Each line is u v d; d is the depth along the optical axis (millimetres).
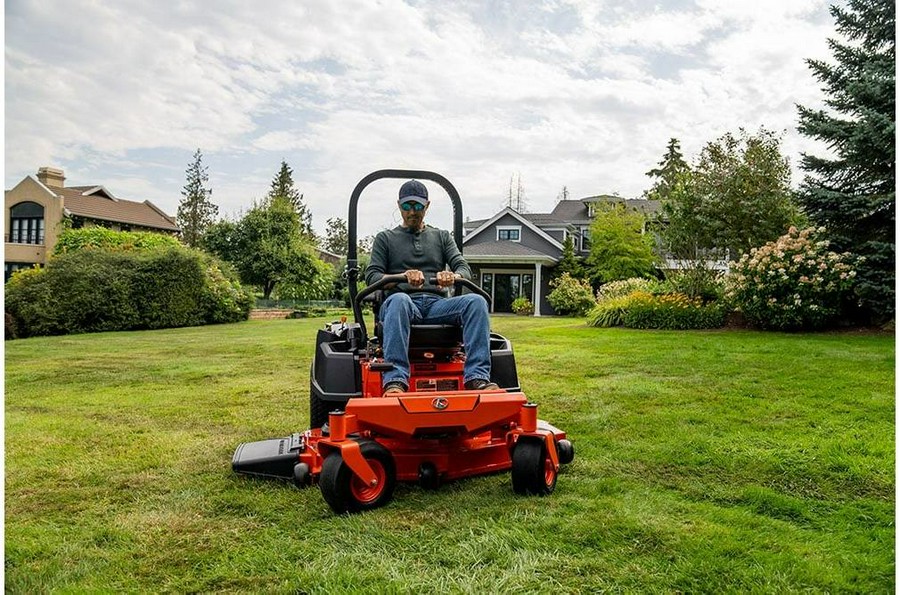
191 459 4375
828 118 13484
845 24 14164
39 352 11234
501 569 2684
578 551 2844
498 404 3410
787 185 14883
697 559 2742
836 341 10500
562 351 10086
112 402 6484
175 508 3445
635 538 2959
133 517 3326
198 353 10984
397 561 2762
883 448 4277
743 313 12898
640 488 3658
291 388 7332
